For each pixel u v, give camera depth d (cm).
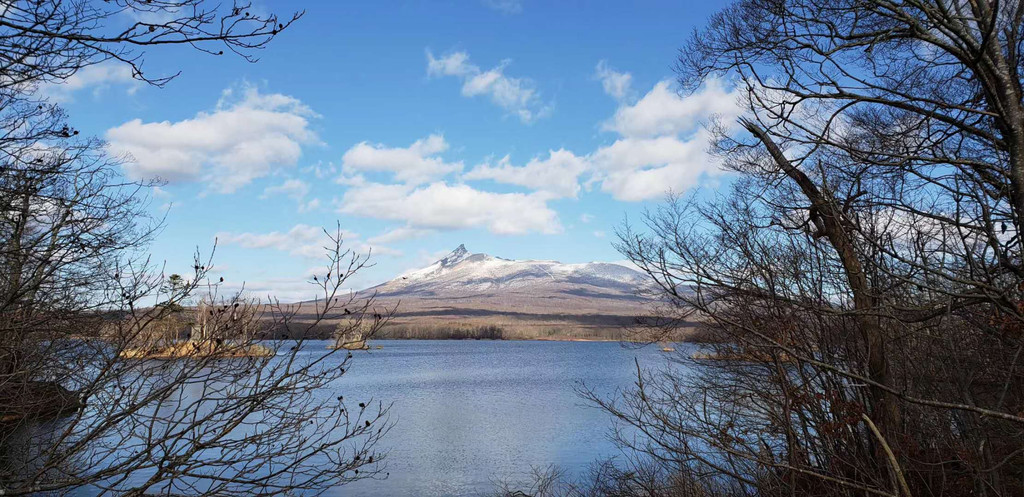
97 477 428
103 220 612
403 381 6259
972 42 561
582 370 7638
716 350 958
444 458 2292
